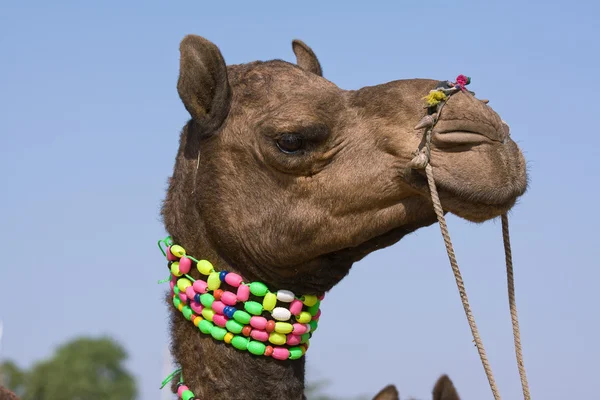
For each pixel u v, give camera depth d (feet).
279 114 20.33
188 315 21.01
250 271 20.86
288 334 20.75
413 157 19.39
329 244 20.33
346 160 20.13
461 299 18.25
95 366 138.72
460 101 19.11
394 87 20.43
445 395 25.12
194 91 21.03
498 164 18.53
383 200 19.92
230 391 20.54
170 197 22.40
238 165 20.75
